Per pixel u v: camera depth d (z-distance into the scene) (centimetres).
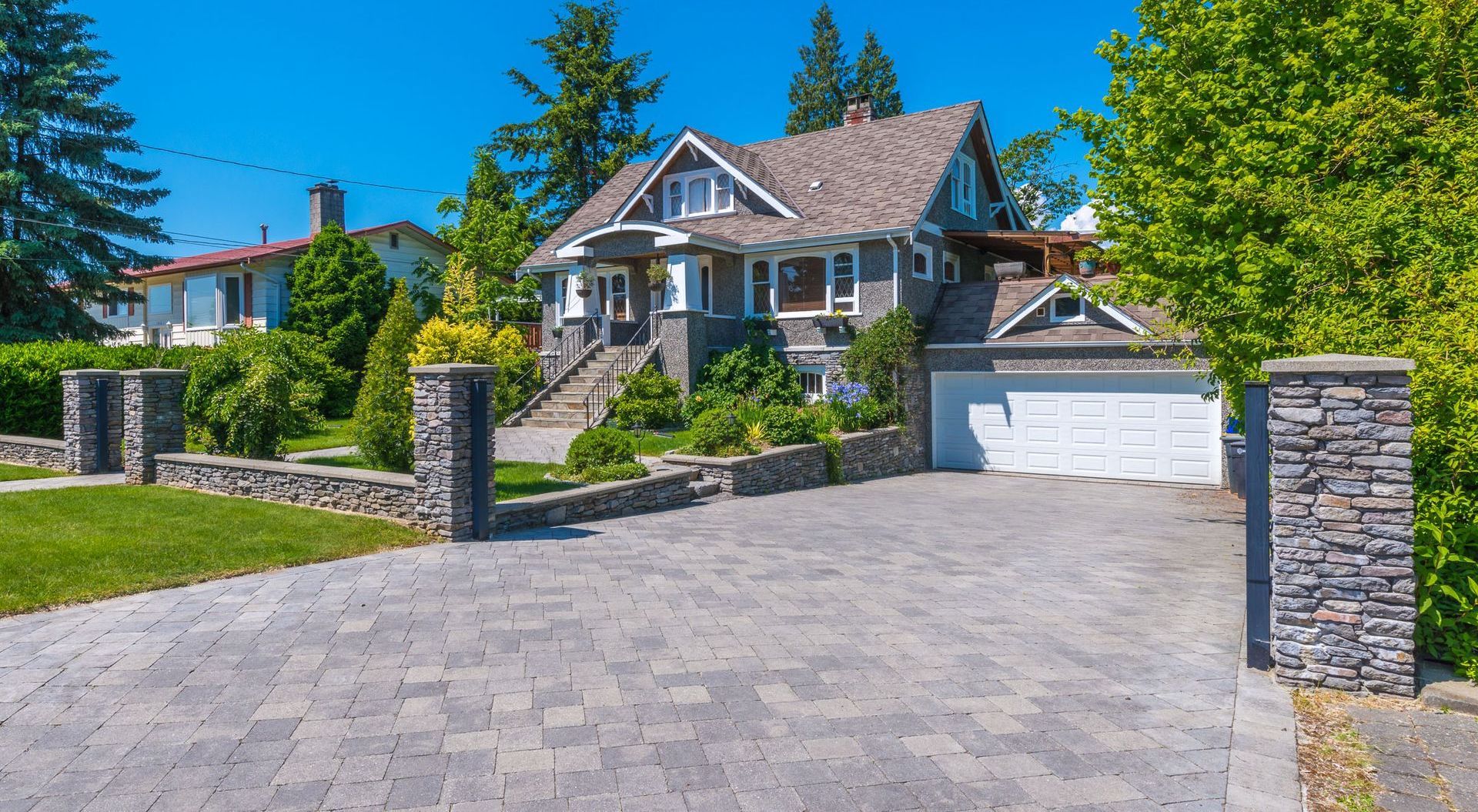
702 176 2267
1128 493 1552
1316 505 516
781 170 2331
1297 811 373
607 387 1914
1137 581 798
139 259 2639
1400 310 673
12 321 2403
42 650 551
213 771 396
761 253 2083
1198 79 968
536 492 1120
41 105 2419
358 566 789
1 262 2316
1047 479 1791
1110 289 1137
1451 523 527
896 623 645
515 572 779
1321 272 734
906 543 980
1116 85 1130
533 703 479
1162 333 1197
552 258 2372
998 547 966
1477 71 756
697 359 1998
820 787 389
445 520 903
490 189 3272
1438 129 736
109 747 419
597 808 368
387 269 2977
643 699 488
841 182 2152
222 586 712
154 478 1265
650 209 2370
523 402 1964
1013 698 497
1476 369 532
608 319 2130
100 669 521
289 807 365
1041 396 1838
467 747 424
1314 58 880
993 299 1997
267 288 2828
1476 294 583
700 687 508
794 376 1983
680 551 890
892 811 368
